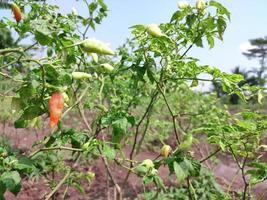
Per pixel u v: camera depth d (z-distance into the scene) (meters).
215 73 2.29
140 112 5.25
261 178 2.65
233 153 2.63
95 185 5.88
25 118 1.66
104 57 3.46
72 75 1.75
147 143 7.46
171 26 2.57
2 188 1.57
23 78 1.79
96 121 2.46
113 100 3.55
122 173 6.52
